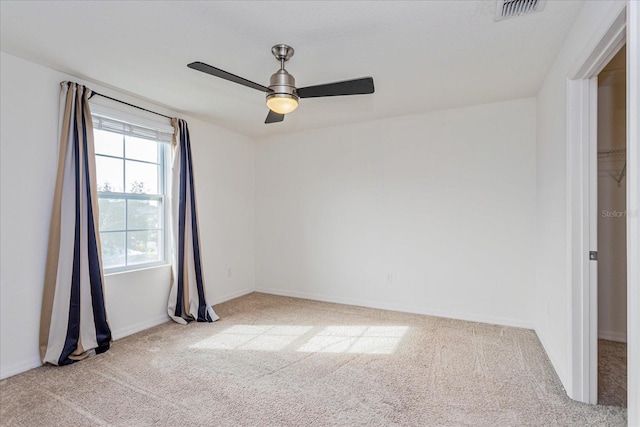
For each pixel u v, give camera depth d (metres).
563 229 2.29
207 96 3.26
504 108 3.46
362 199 4.22
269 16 1.98
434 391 2.23
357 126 4.23
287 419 1.94
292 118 4.03
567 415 1.97
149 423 1.91
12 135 2.47
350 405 2.08
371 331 3.34
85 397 2.17
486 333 3.25
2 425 1.89
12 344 2.48
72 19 2.01
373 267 4.17
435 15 1.98
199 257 3.80
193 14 1.96
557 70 2.47
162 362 2.67
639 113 1.17
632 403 1.23
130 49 2.37
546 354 2.78
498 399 2.14
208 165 4.23
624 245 3.01
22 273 2.53
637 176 1.19
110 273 3.16
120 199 3.27
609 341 3.04
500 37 2.21
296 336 3.22
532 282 3.37
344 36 2.20
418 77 2.85
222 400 2.13
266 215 4.95
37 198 2.61
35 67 2.59
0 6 1.87
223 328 3.45
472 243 3.63
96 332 2.85
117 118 3.11
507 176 3.46
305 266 4.64
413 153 3.91
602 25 1.58
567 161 2.16
